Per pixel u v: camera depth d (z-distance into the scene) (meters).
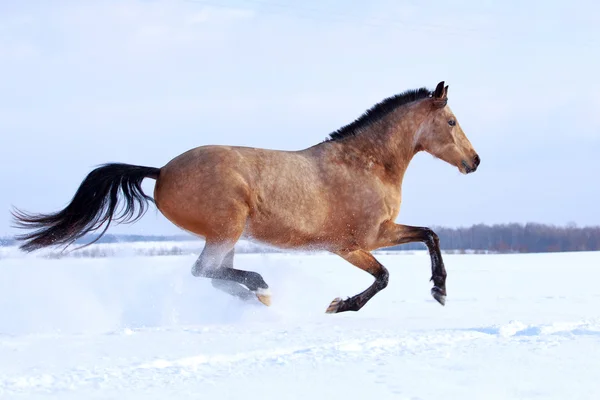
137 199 7.55
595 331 6.00
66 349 5.20
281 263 13.09
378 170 8.25
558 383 3.99
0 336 5.93
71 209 7.39
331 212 7.88
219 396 3.70
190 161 7.38
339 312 8.28
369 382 4.02
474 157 8.91
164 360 4.66
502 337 5.73
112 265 14.74
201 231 7.46
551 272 20.17
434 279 8.24
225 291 7.74
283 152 7.82
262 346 5.26
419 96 8.76
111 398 3.68
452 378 4.12
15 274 13.52
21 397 3.71
